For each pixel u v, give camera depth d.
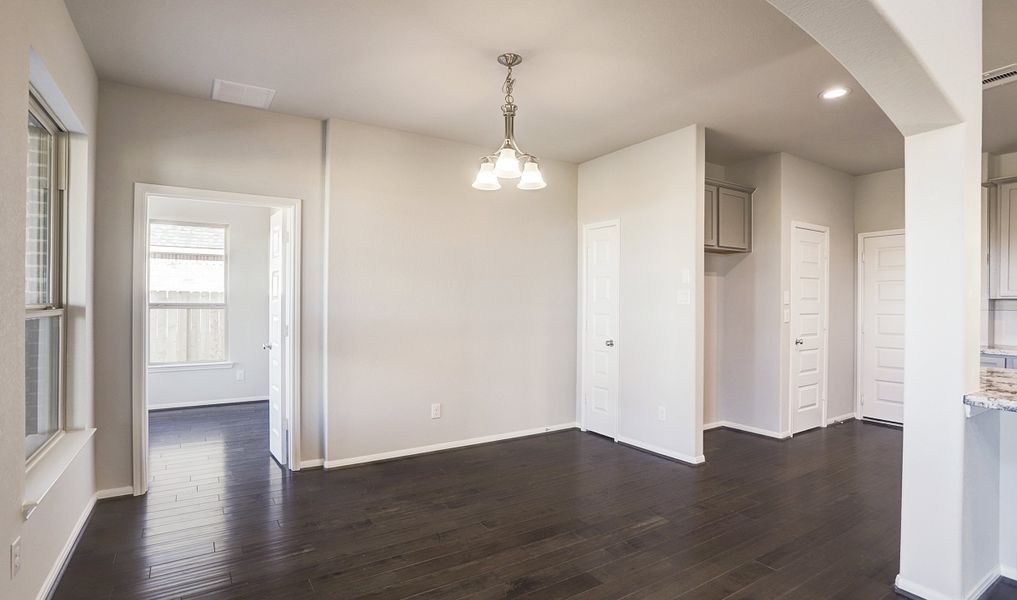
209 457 4.24
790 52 2.92
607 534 2.86
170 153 3.48
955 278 2.21
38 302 2.63
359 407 4.07
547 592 2.29
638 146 4.59
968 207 2.21
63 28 2.39
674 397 4.24
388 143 4.19
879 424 5.49
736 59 3.01
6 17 1.68
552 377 5.12
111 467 3.31
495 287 4.75
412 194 4.30
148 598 2.22
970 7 2.25
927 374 2.28
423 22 2.64
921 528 2.27
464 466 4.02
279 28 2.69
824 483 3.67
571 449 4.51
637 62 3.05
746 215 5.07
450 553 2.63
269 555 2.60
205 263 6.27
